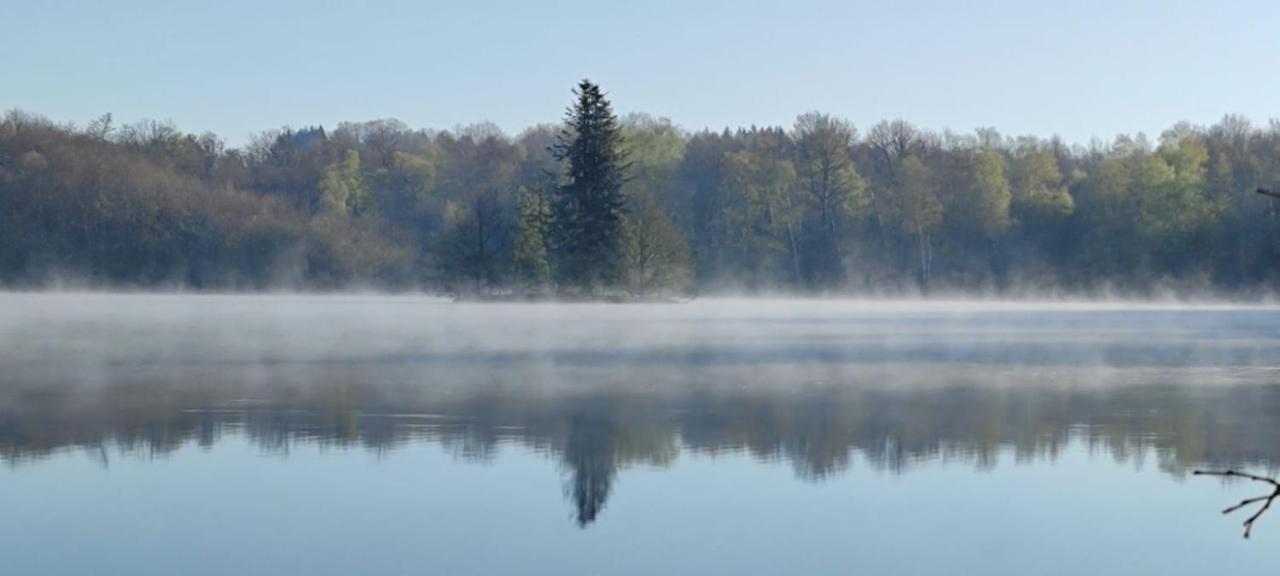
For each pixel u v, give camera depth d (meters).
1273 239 88.88
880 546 14.26
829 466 18.48
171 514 15.56
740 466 18.52
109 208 100.94
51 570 13.37
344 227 105.88
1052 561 13.73
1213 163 95.81
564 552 14.01
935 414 23.66
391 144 137.75
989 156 100.69
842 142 105.19
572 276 76.50
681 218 105.94
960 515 15.66
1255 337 46.41
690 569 13.41
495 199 85.56
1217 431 21.58
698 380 29.78
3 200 99.38
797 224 103.44
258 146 138.50
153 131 123.75
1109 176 95.12
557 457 19.14
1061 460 18.95
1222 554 14.02
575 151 76.12
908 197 100.94
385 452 19.52
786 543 14.38
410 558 13.77
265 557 13.80
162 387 27.92
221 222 102.62
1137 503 16.22
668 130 114.94
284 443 20.33
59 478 17.61
